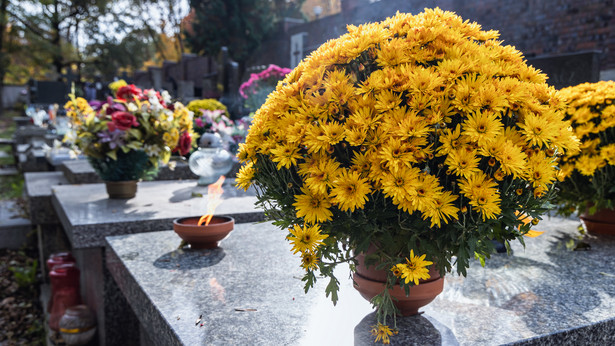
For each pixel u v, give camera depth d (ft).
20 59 113.39
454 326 5.28
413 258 4.59
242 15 66.18
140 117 12.96
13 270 18.42
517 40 28.12
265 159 5.28
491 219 4.64
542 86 5.07
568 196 9.85
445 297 6.25
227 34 66.44
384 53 4.85
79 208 11.76
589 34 24.91
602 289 6.59
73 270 12.80
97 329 11.63
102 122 12.62
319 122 4.71
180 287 6.66
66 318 11.43
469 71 4.78
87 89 66.23
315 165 4.66
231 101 40.34
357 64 5.10
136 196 13.76
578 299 6.19
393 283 4.88
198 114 21.08
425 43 5.00
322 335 5.07
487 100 4.50
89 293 12.42
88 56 114.01
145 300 6.42
